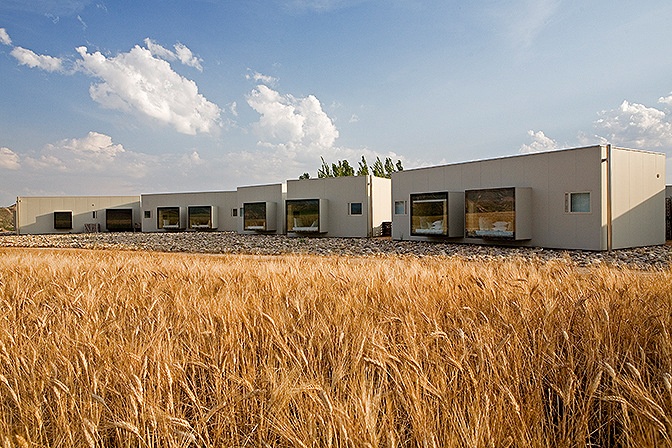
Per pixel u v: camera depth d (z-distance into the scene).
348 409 1.79
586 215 13.85
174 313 3.50
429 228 18.67
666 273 4.82
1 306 3.63
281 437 1.78
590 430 2.03
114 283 5.14
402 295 3.88
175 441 1.75
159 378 2.02
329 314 3.20
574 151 14.16
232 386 2.04
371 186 23.61
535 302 3.35
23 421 1.92
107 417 2.01
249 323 2.83
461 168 17.94
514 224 15.25
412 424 1.77
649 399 1.71
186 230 36.59
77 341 2.55
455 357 2.20
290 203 25.95
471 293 3.81
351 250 16.33
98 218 39.34
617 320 2.98
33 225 38.03
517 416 1.82
